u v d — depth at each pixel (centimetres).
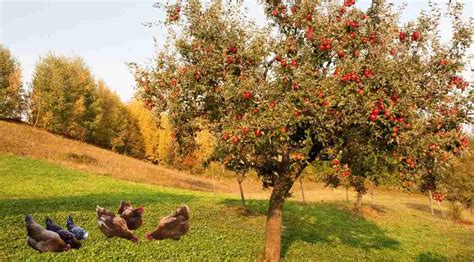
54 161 5069
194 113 1759
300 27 1697
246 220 2852
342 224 3294
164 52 1755
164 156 7975
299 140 1642
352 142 1617
